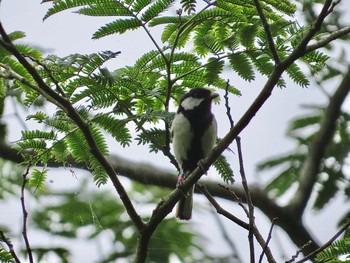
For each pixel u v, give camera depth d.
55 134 9.56
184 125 12.01
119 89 9.84
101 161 8.99
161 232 12.54
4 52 9.33
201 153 12.31
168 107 9.79
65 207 12.93
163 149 9.96
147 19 9.33
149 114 9.32
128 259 12.25
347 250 8.04
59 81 9.29
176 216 12.05
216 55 9.91
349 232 8.75
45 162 9.73
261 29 9.67
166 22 9.62
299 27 9.71
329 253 8.08
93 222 12.77
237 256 10.84
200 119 11.98
